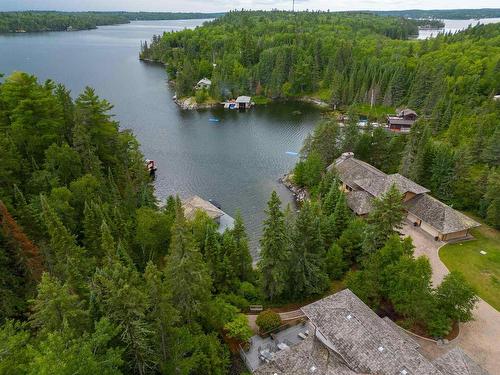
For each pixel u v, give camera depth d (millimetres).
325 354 36469
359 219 61281
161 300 30781
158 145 116688
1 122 62469
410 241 49594
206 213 65750
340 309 39469
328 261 54844
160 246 55719
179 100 165750
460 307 43719
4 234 41156
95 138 68875
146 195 68000
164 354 31984
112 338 28781
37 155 61312
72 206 55219
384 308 48125
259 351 41781
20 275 43156
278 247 46750
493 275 55250
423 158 78188
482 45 180625
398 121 132250
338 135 96250
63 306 26656
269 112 159500
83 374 22297
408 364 33469
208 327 41812
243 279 54438
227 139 124250
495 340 43812
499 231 67188
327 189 78062
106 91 175375
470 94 128750
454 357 35906
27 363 23578
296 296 51625
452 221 63594
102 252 49594
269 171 100062
